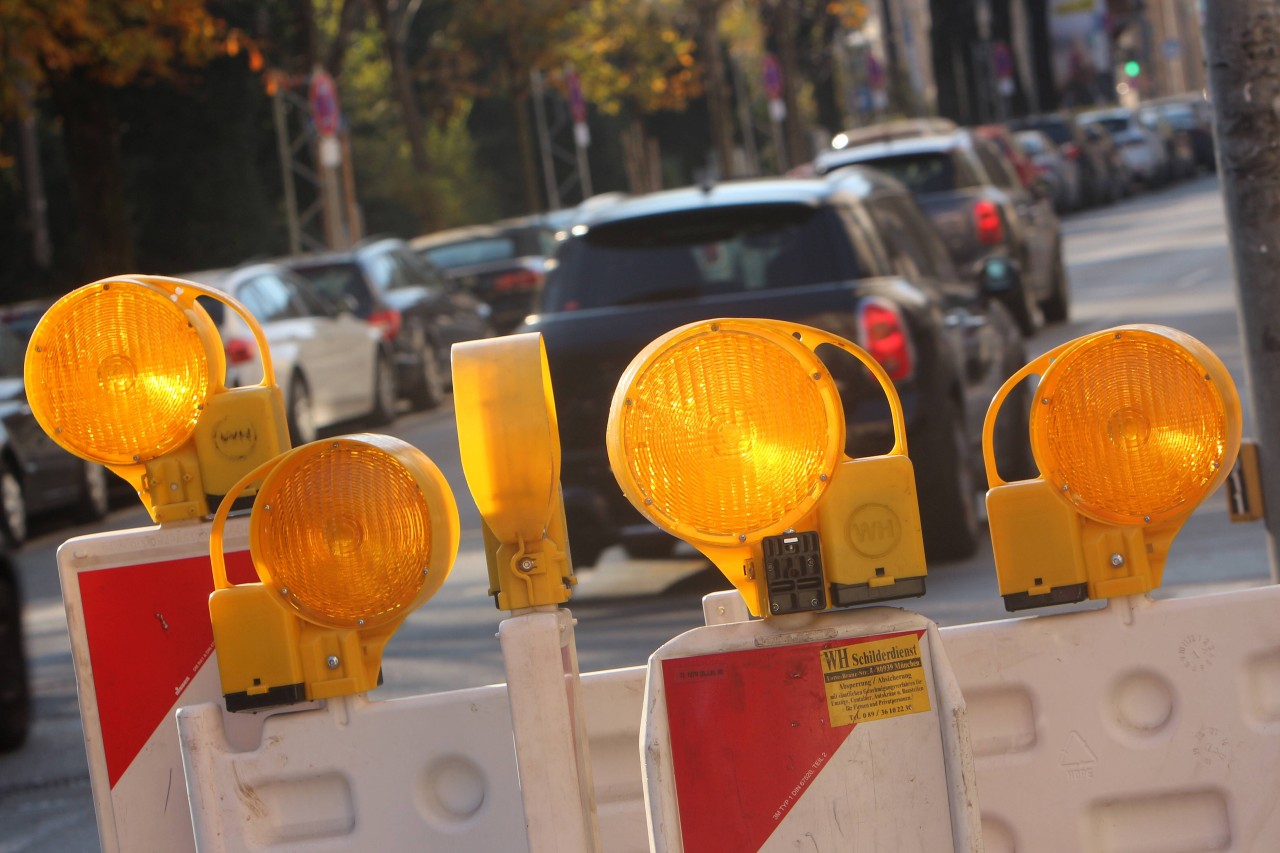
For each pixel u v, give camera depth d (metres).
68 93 72.88
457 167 179.88
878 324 24.42
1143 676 9.23
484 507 8.25
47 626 32.22
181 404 10.06
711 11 165.38
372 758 9.11
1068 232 109.31
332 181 102.00
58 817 18.95
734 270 25.12
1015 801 9.25
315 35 109.06
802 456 8.11
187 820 10.09
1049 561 9.15
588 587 27.83
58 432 9.96
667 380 8.06
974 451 27.66
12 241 104.12
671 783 8.04
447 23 170.00
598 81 191.50
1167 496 9.04
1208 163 169.50
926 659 8.12
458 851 9.10
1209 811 9.27
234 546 10.05
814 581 8.11
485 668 23.77
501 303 77.06
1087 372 9.02
